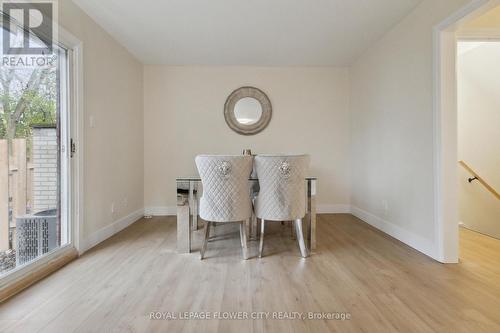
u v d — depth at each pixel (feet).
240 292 5.53
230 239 9.39
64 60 7.40
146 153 13.25
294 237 9.58
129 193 11.43
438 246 7.13
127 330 4.27
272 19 8.70
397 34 9.01
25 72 6.13
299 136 13.51
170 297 5.31
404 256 7.55
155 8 7.97
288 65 13.23
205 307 4.96
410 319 4.58
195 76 13.30
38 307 4.92
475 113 12.14
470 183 12.46
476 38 7.57
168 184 13.34
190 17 8.52
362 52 11.63
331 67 13.50
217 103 13.37
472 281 5.98
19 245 5.90
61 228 7.32
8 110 5.67
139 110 12.65
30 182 6.26
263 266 6.92
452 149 6.95
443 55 6.92
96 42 8.76
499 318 4.59
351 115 13.21
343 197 13.61
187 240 7.94
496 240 8.94
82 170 7.82
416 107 7.99
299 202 7.57
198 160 7.33
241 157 7.17
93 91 8.55
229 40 10.32
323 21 8.84
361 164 12.07
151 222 11.77
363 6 7.93
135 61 12.17
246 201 7.54
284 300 5.21
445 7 6.73
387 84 9.70
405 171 8.62
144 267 6.82
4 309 4.85
